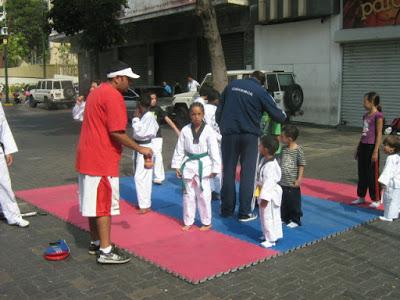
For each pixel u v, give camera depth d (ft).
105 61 90.99
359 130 48.83
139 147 14.89
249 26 59.98
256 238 17.16
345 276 14.06
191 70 71.20
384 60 47.11
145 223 19.04
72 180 27.86
